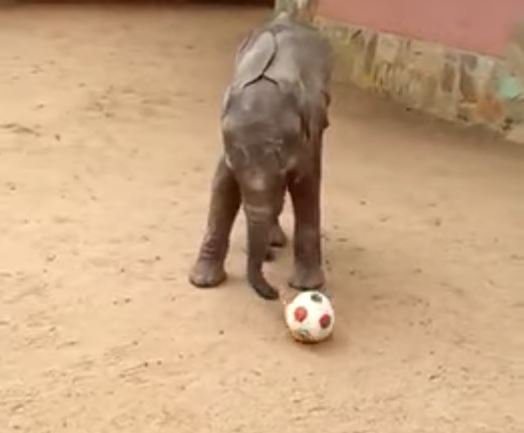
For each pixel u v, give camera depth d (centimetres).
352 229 739
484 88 948
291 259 683
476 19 949
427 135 941
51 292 641
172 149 861
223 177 640
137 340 607
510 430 567
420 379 596
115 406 563
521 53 921
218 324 623
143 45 1305
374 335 625
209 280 653
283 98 596
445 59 977
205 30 1473
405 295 664
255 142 588
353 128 949
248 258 605
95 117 927
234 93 603
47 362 588
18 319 617
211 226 652
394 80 1038
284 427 558
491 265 706
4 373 579
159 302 638
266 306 640
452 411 576
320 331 609
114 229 712
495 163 882
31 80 1041
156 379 581
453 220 766
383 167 857
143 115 945
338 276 678
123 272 664
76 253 681
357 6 1084
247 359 599
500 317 651
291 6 1191
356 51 1090
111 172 803
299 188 636
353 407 573
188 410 563
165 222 727
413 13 1009
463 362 611
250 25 1552
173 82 1091
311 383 587
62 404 562
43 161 814
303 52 621
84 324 616
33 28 1360
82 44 1273
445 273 692
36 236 697
